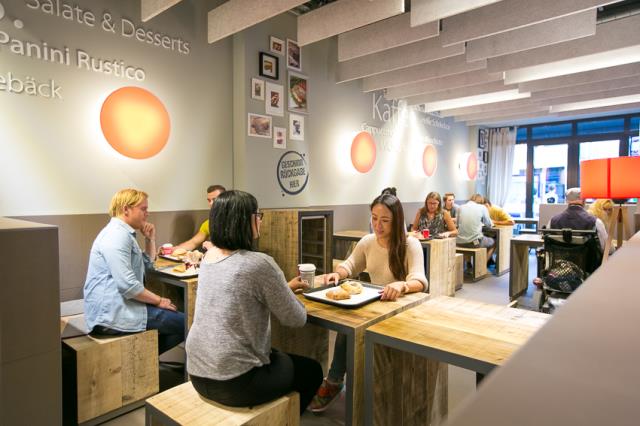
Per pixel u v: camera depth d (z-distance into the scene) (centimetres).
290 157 440
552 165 859
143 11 310
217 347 132
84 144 295
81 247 293
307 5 426
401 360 169
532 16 317
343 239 484
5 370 137
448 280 454
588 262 345
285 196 436
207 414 133
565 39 348
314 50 473
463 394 240
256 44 401
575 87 542
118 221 227
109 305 213
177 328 235
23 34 264
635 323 38
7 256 136
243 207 142
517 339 132
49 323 147
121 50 313
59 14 279
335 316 154
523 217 898
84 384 197
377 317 154
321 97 488
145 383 221
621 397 23
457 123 791
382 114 593
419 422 186
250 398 135
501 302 442
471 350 122
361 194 561
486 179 914
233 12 327
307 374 163
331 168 509
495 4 336
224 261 138
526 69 461
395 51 438
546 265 397
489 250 596
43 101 274
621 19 367
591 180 255
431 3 302
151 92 332
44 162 275
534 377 27
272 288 137
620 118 771
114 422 205
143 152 328
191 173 364
